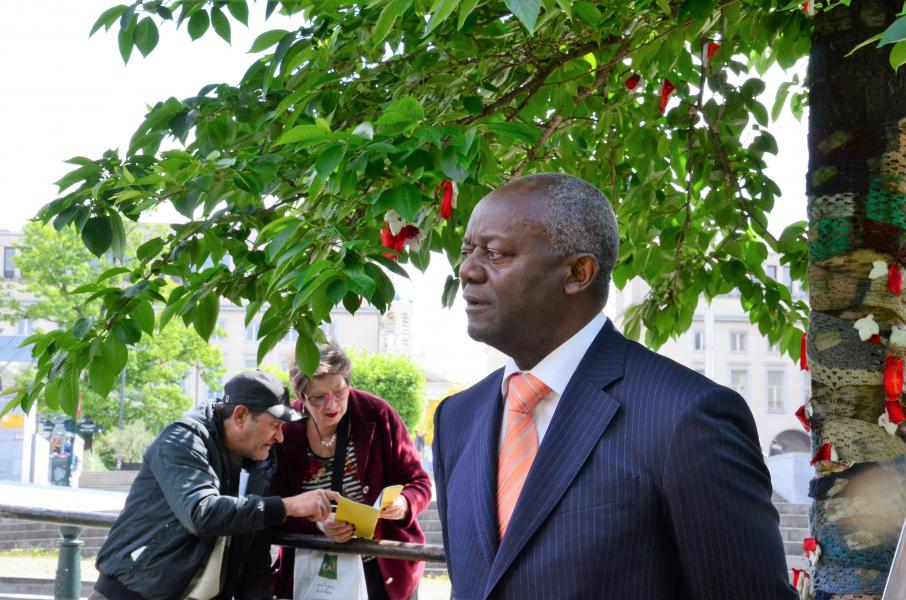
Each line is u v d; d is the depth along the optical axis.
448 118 3.41
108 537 3.77
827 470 3.25
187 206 3.38
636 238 5.25
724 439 1.89
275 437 3.85
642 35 4.19
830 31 3.41
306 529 4.06
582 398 2.01
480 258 2.11
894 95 3.33
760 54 5.41
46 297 39.56
